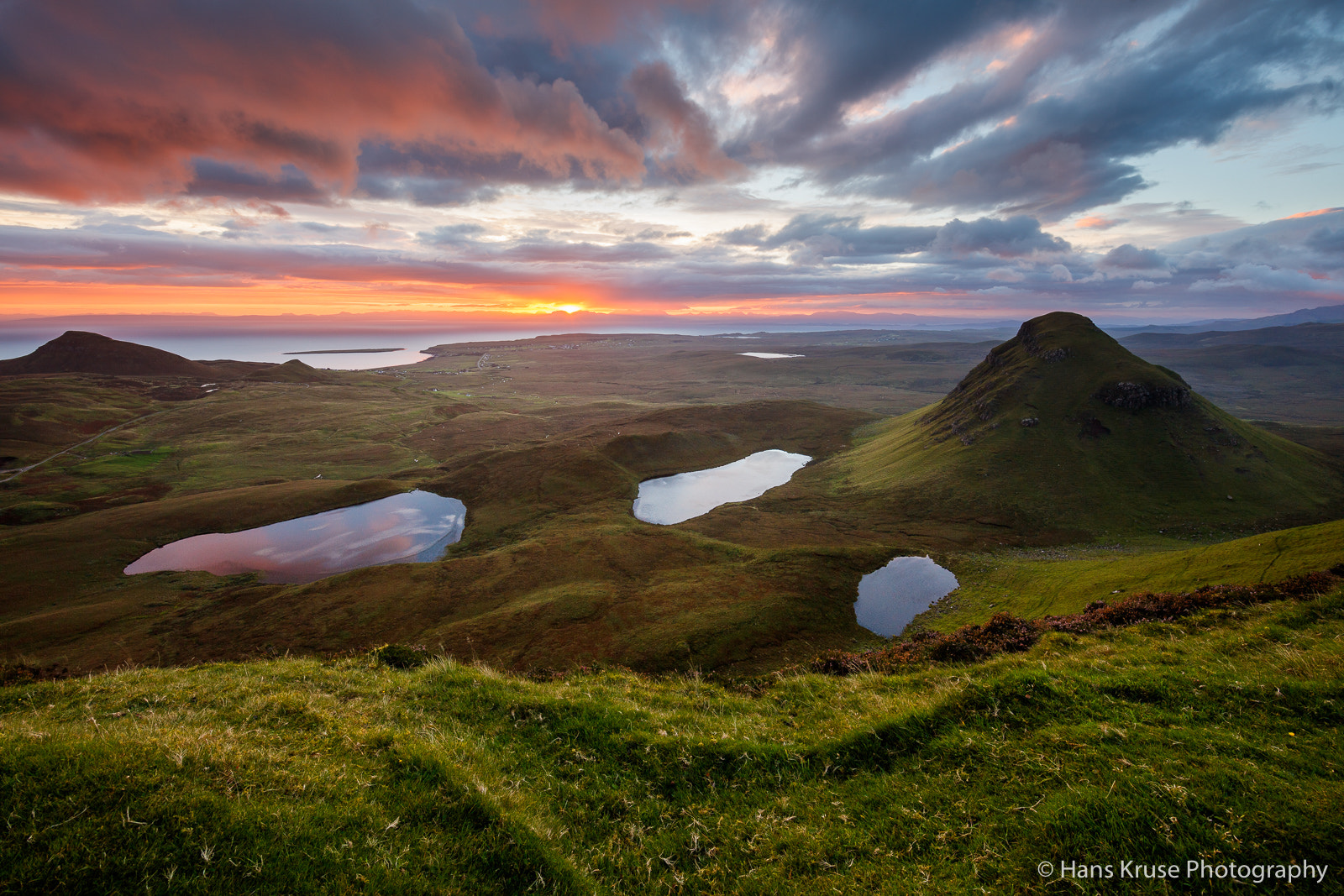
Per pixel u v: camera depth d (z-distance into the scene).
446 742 9.93
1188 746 8.46
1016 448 151.75
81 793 6.51
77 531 137.00
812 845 7.64
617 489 169.88
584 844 7.91
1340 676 10.12
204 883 5.71
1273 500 125.50
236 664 16.08
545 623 76.31
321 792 7.60
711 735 10.74
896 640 69.12
